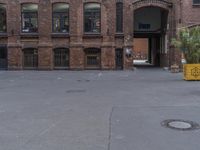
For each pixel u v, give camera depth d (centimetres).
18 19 2986
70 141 741
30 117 995
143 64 3981
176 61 2862
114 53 2970
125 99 1320
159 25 3412
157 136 781
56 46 2984
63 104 1218
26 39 3000
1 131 832
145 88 1670
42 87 1770
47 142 735
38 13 2977
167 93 1480
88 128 854
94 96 1412
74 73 2678
